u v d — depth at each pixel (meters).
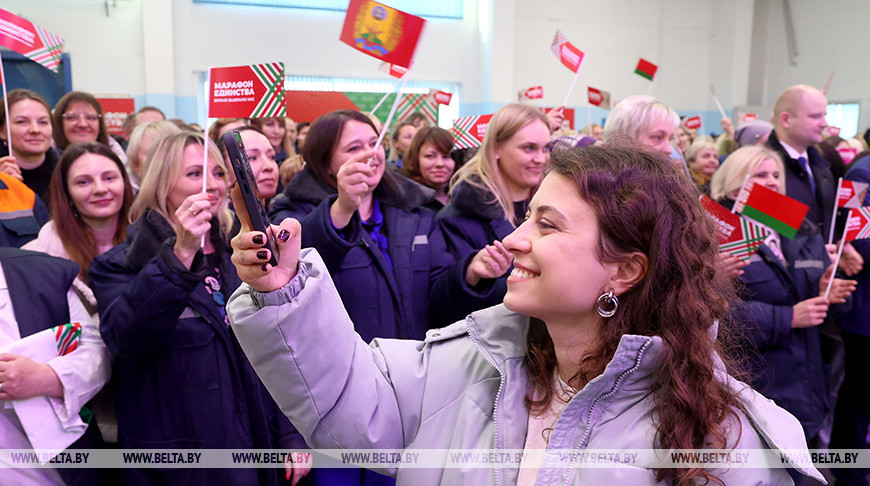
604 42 11.56
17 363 1.46
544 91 11.34
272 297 0.85
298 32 9.86
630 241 0.84
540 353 0.94
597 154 0.89
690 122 7.01
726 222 2.00
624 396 0.85
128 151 2.76
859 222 2.23
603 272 0.85
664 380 0.84
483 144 2.17
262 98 1.71
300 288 0.87
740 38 11.81
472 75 10.87
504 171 2.16
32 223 2.19
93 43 8.92
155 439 1.64
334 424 0.92
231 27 9.58
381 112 5.80
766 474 0.81
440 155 3.17
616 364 0.82
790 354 2.16
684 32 12.01
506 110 2.15
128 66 9.09
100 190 1.92
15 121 2.85
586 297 0.85
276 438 1.81
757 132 4.45
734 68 11.91
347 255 1.82
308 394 0.89
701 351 0.83
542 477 0.84
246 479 1.67
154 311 1.51
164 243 1.55
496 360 0.94
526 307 0.87
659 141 2.41
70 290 1.70
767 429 0.82
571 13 11.32
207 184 1.78
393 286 1.87
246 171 0.81
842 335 2.75
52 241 1.92
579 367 0.88
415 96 5.29
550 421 0.91
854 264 2.50
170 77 9.09
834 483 2.66
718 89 12.17
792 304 2.16
